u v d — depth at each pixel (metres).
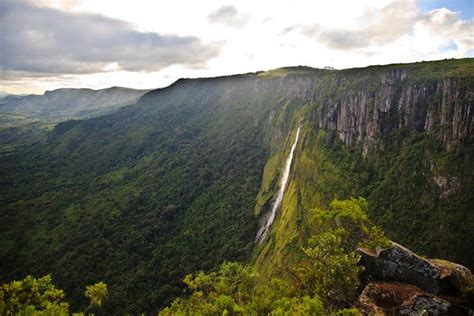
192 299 24.78
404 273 19.34
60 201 156.50
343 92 131.62
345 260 19.44
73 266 101.19
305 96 185.88
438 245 74.12
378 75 124.00
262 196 140.88
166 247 114.56
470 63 103.06
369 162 104.44
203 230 127.56
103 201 156.38
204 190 163.00
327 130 129.25
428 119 94.00
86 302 85.25
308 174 119.56
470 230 72.44
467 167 79.31
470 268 68.75
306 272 21.69
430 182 84.75
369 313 16.83
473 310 17.08
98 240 117.38
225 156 197.38
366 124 111.44
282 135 183.75
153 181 180.62
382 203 90.25
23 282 18.70
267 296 21.27
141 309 83.25
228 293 24.23
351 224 23.91
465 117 82.12
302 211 102.00
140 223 131.50
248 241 117.06
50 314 14.94
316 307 15.58
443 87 92.12
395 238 80.94
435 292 18.45
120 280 96.50
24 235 124.12
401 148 98.06
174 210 142.38
